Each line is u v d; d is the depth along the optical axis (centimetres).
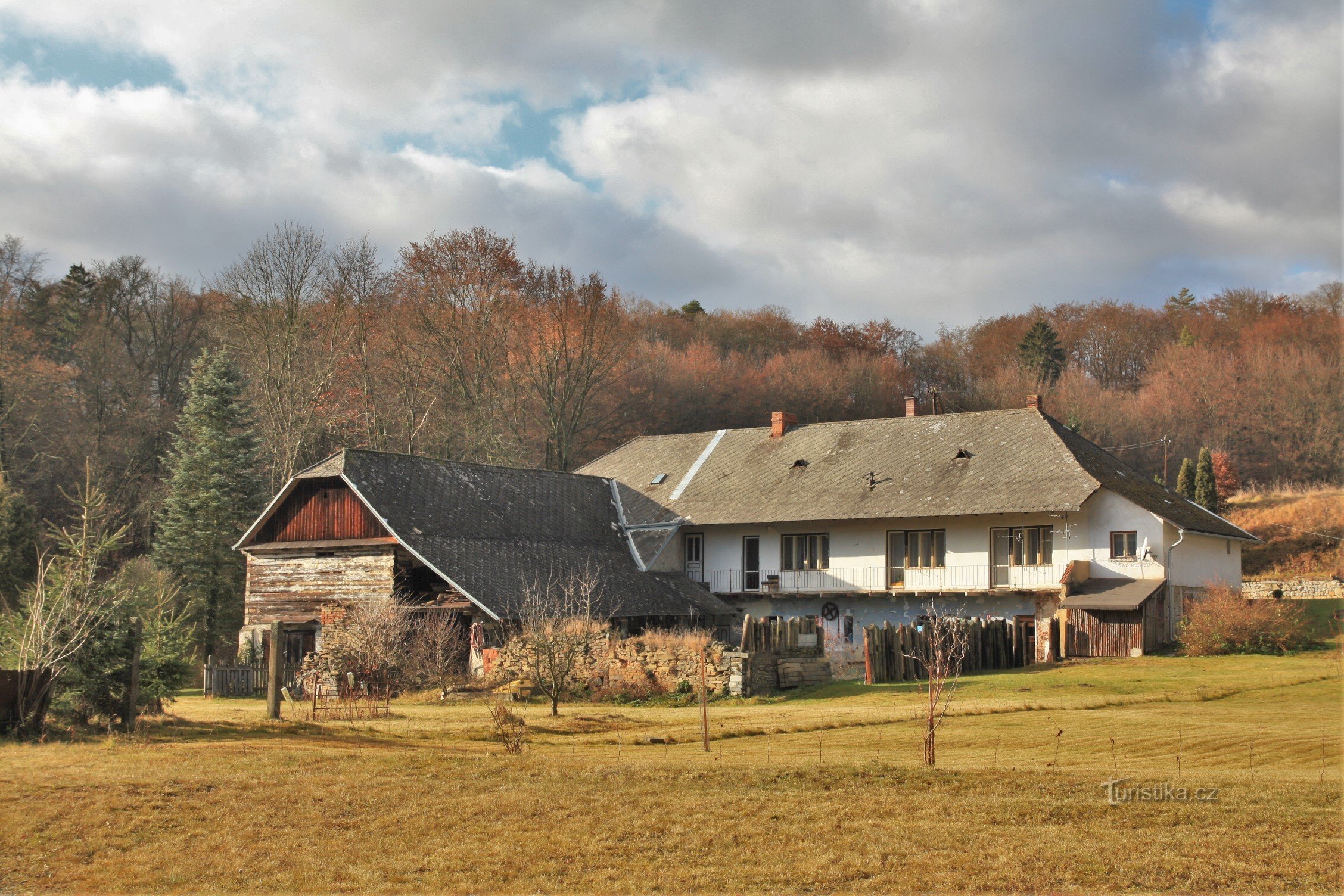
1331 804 1352
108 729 1980
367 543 3644
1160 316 9206
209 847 1250
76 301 6656
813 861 1178
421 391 6009
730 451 4884
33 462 5791
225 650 4866
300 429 5344
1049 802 1384
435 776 1570
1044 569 3953
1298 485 7338
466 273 6138
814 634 3272
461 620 3472
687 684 2889
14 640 2023
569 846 1242
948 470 4244
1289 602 4097
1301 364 7662
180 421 5741
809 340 8938
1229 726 2005
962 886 1096
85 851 1231
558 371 6256
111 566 4650
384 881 1141
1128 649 3609
